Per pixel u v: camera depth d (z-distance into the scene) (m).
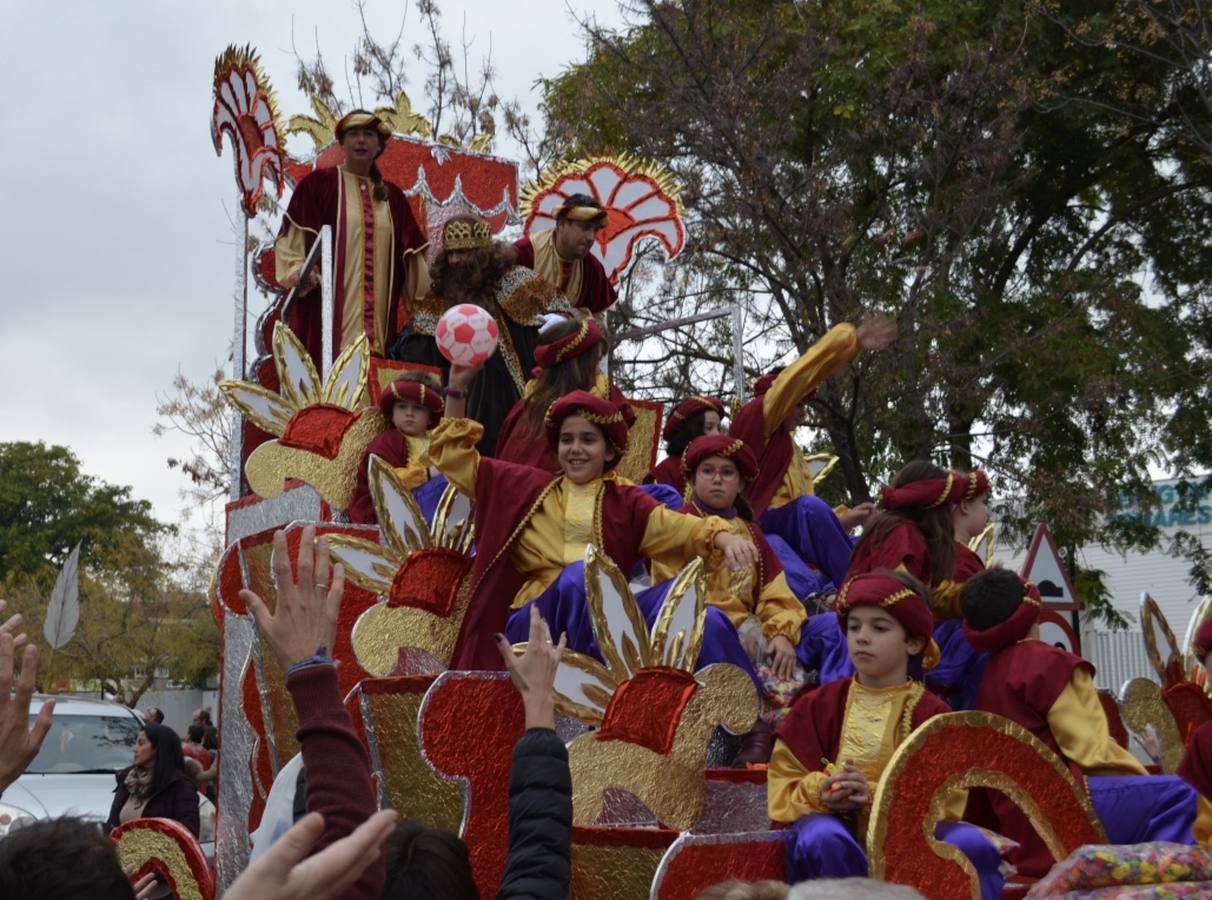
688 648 5.09
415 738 4.87
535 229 10.76
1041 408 18.53
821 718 5.07
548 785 3.90
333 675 3.41
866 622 5.05
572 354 6.84
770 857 4.65
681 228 11.02
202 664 44.41
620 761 4.90
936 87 19.02
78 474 61.38
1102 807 5.24
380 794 4.88
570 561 5.82
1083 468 19.45
